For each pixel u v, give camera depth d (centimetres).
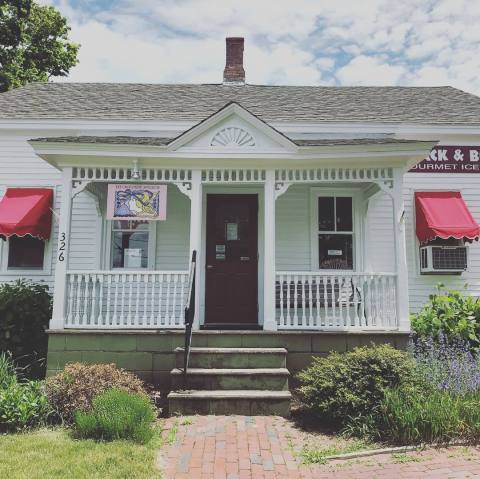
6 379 562
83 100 999
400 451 419
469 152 908
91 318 649
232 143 660
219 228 858
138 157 657
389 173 675
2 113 913
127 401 466
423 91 1121
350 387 493
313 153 652
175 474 365
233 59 1162
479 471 371
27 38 1856
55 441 425
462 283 877
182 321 653
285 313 817
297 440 452
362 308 657
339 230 874
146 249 868
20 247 882
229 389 565
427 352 629
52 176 896
